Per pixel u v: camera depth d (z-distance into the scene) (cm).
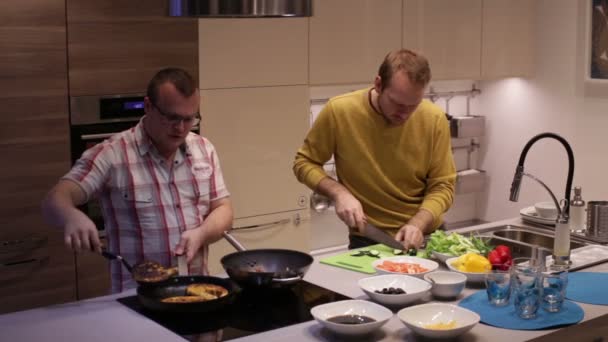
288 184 427
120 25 361
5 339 213
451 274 254
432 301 246
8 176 343
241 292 251
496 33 490
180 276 249
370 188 321
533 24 504
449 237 287
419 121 316
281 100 416
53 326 224
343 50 433
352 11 432
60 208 252
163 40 374
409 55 291
